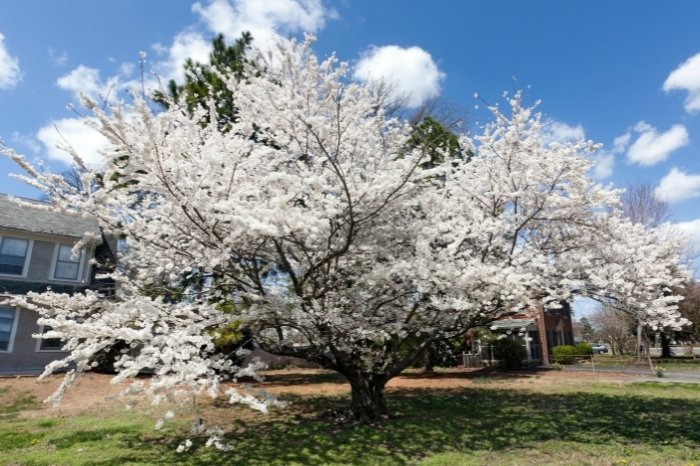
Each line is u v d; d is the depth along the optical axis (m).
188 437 6.70
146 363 4.65
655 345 35.81
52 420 7.86
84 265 15.47
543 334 22.16
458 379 15.09
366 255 6.93
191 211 5.79
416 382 14.20
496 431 7.11
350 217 6.03
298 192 5.50
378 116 7.22
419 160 5.99
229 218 5.01
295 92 6.47
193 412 8.46
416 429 7.12
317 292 6.51
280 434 6.91
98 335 4.91
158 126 5.30
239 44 11.56
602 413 8.70
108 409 8.81
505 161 7.57
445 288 6.30
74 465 5.38
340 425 7.44
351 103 6.75
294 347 7.05
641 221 22.83
